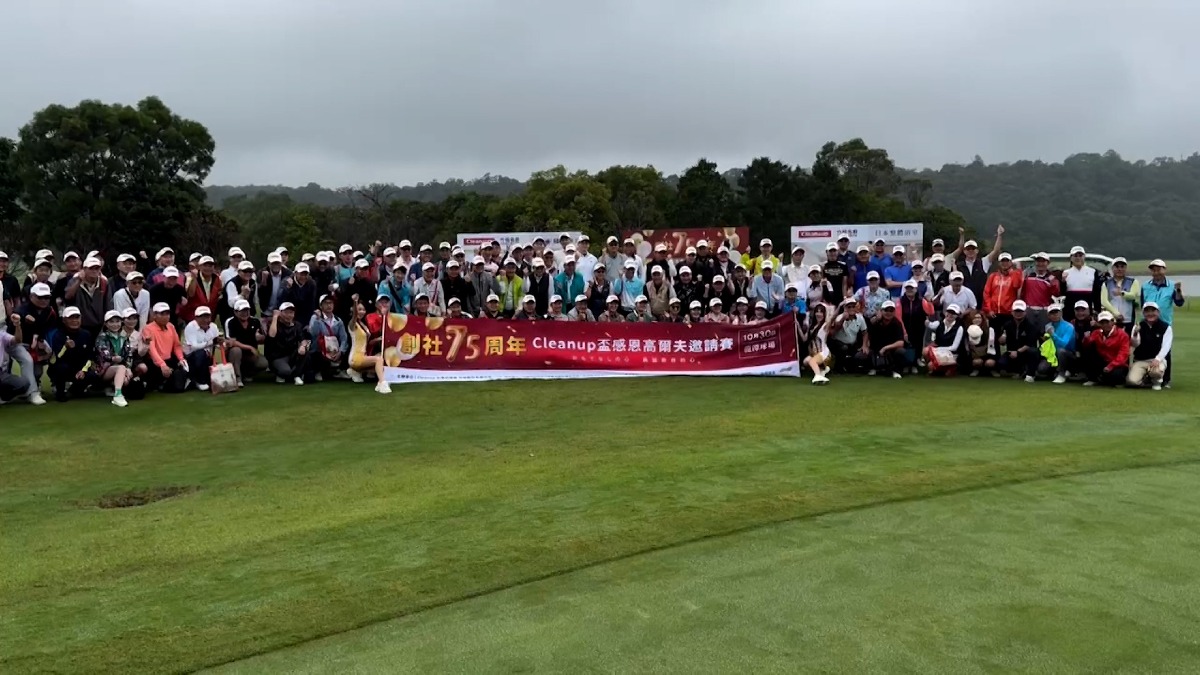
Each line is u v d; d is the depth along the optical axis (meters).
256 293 12.99
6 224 47.47
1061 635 3.71
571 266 13.58
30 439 8.63
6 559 5.20
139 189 48.53
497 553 4.98
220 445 8.37
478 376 12.23
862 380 12.06
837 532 5.19
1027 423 8.74
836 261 13.45
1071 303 12.42
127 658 3.80
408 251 13.94
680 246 33.16
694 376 12.48
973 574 4.43
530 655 3.65
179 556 5.15
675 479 6.60
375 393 11.15
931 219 60.44
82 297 10.87
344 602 4.32
